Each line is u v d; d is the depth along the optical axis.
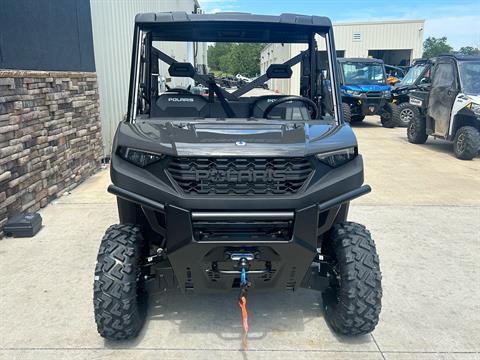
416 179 8.02
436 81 10.90
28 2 5.80
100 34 8.73
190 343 3.23
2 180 5.02
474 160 9.85
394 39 33.44
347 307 3.07
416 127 11.84
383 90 15.45
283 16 3.70
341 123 3.55
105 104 9.03
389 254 4.79
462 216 6.04
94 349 3.14
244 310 2.90
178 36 4.00
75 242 4.96
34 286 3.99
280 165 2.84
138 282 3.19
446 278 4.27
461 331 3.42
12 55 5.37
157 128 3.22
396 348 3.20
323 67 3.96
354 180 3.00
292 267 2.96
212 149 2.83
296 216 2.81
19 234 5.09
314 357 3.09
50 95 6.35
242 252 2.85
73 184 7.23
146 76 3.82
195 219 2.79
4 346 3.16
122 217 3.32
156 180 2.88
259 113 3.87
